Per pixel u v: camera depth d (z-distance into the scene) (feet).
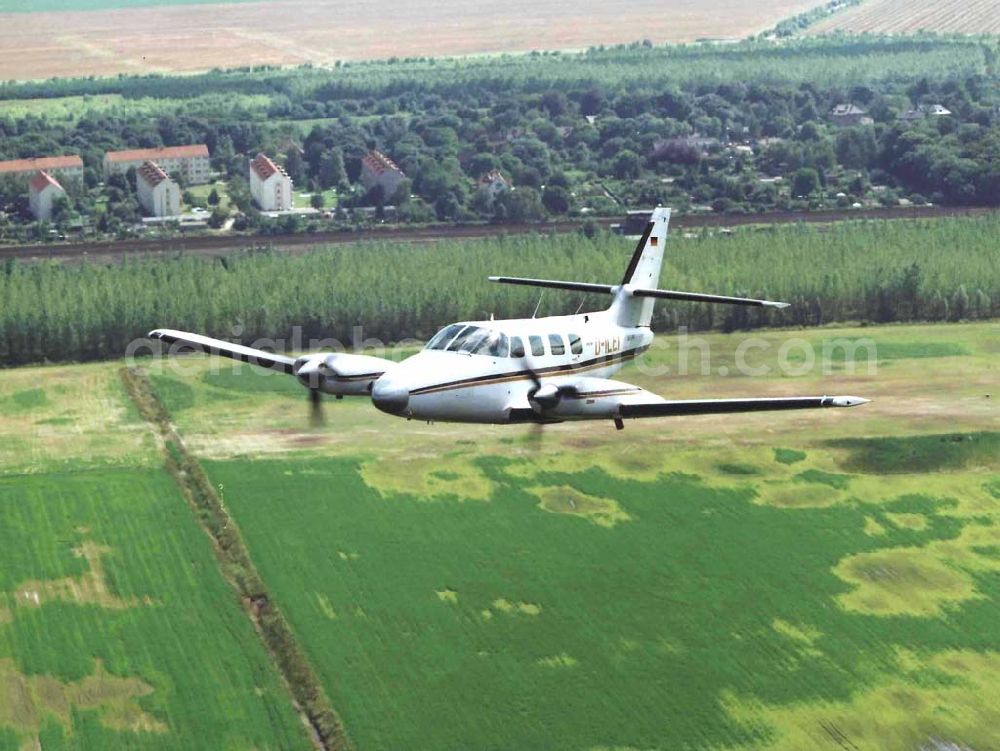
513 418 184.14
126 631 251.39
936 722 226.38
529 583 268.21
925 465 322.96
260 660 242.58
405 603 261.44
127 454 332.60
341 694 232.73
